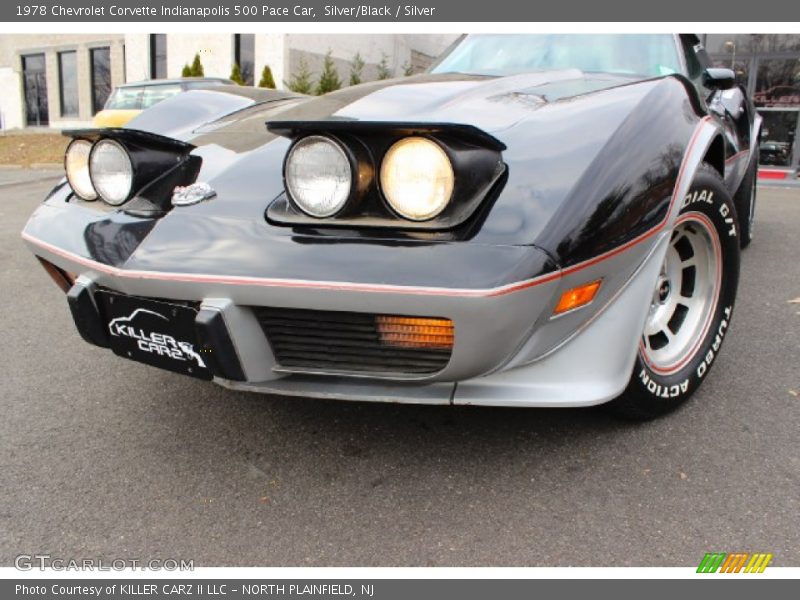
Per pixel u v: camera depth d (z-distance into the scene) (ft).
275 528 5.01
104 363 8.15
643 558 4.61
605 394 5.37
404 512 5.15
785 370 7.51
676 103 5.71
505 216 4.55
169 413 6.80
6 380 7.65
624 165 4.98
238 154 5.77
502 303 4.34
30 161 42.93
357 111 5.97
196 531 4.99
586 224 4.67
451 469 5.68
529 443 6.04
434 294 4.33
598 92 5.65
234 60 45.01
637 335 5.51
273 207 4.99
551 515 5.07
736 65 32.65
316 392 5.05
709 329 6.68
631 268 5.21
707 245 6.56
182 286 4.83
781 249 13.76
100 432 6.44
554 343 5.15
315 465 5.80
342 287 4.43
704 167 6.30
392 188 4.54
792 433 6.13
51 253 5.73
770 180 30.14
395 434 6.28
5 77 66.13
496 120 5.33
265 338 5.01
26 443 6.23
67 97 62.49
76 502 5.33
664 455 5.81
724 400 6.80
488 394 5.08
